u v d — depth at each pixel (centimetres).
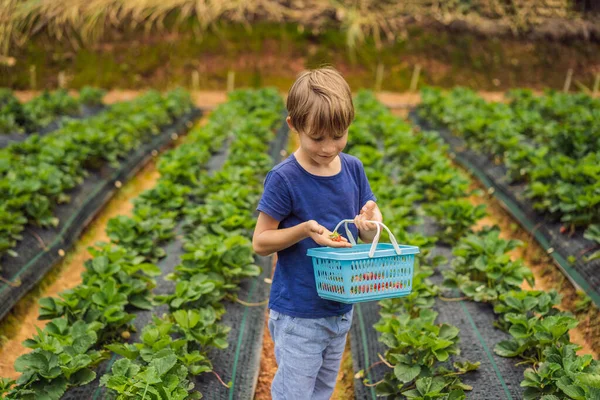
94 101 1571
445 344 438
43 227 748
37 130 1247
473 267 591
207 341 468
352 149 976
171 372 407
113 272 550
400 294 329
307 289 340
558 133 933
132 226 680
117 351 433
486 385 449
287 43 2020
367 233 350
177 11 2042
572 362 395
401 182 915
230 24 2030
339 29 2053
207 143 1096
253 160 939
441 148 1034
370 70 2005
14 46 1967
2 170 824
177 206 780
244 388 486
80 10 2031
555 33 2083
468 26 2069
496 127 1010
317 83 304
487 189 943
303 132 309
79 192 877
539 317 506
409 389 448
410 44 2042
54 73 1948
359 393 493
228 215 694
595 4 2133
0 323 596
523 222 787
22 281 650
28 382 413
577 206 674
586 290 615
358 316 596
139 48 1989
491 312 552
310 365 344
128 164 1066
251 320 578
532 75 2033
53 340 434
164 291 621
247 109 1393
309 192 335
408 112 1598
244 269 604
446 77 2006
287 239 323
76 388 439
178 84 1947
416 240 622
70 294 510
